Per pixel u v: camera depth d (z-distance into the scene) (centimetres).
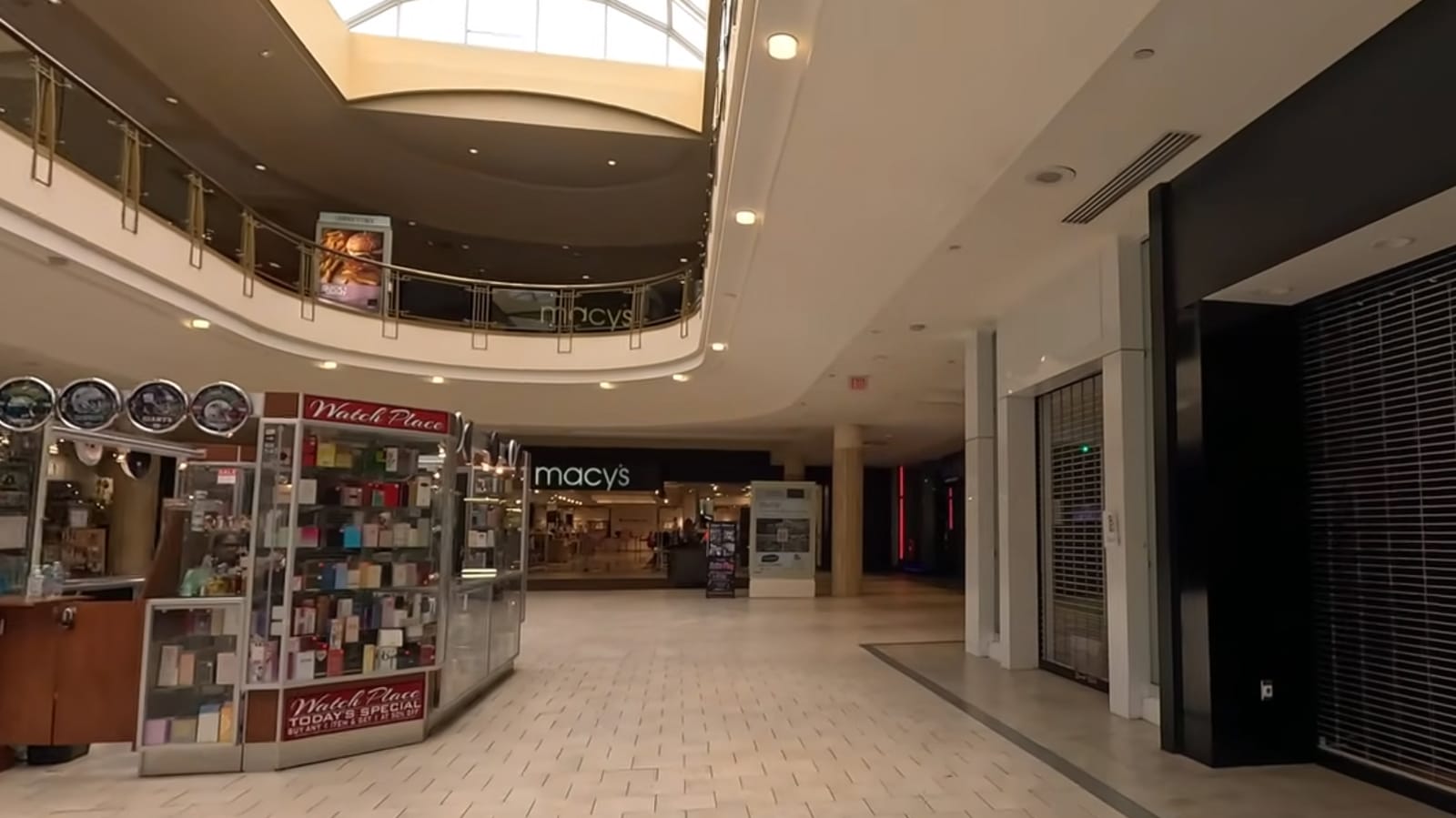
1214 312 467
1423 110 318
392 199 1409
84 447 786
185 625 456
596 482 1908
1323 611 458
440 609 546
